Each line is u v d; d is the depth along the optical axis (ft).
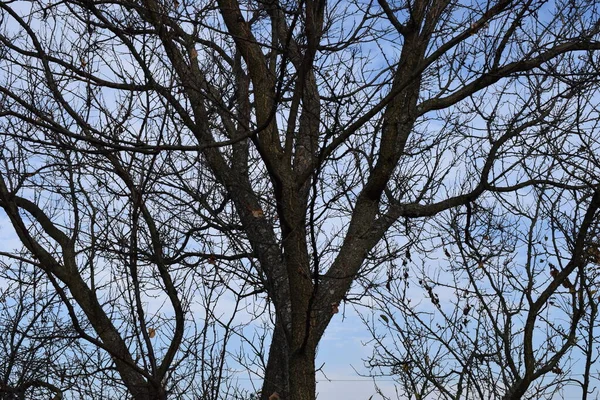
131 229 15.19
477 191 19.80
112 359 17.53
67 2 16.46
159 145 14.25
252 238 18.11
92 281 17.75
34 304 19.65
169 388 15.99
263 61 17.44
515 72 18.37
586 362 16.85
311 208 14.10
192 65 17.08
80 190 15.96
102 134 14.02
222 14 17.44
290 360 15.65
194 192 17.51
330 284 18.86
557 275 16.53
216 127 18.03
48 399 18.52
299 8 15.05
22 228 15.53
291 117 16.76
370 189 19.52
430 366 18.95
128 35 16.63
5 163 15.60
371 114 15.15
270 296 16.84
